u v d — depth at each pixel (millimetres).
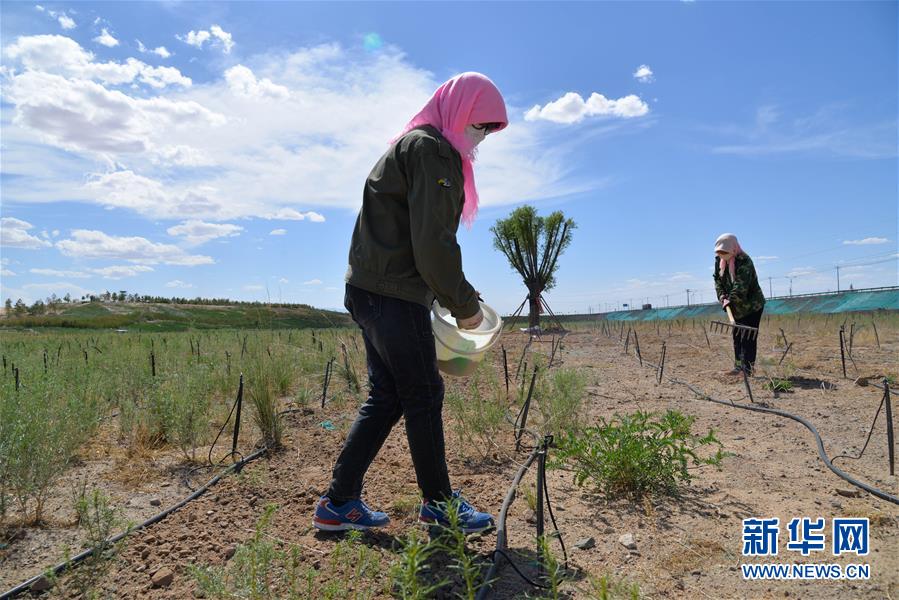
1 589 2223
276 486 3402
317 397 6383
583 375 6344
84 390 4684
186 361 7543
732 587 2225
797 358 8664
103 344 10852
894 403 5379
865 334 12078
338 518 2664
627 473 3189
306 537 2654
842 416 4961
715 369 8344
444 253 2316
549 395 5281
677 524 2799
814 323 16281
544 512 2975
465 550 2510
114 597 2154
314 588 2127
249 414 4887
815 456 3875
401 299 2498
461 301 2404
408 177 2414
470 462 3912
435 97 2586
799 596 2152
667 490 3195
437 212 2324
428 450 2553
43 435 3008
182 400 4312
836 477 3451
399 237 2486
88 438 4121
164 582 2240
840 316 18969
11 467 2811
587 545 2576
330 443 4422
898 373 6922
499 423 4621
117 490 3352
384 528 2756
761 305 7141
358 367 8062
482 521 2617
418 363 2500
